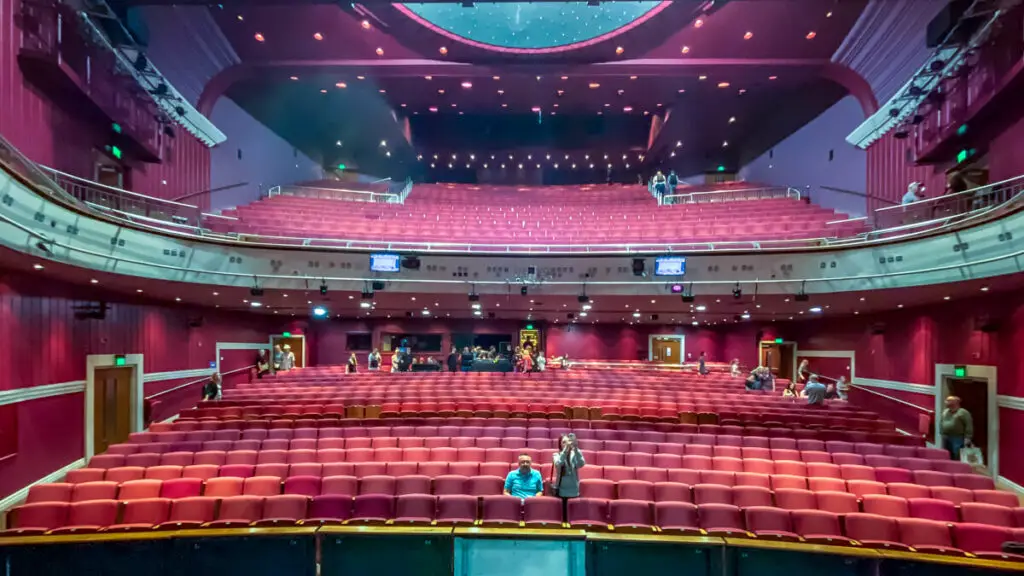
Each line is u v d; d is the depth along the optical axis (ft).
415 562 14.73
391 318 72.84
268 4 33.24
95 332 34.86
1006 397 31.81
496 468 24.47
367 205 67.97
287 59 52.75
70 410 32.04
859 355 53.06
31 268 26.78
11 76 27.91
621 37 49.75
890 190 46.96
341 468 23.98
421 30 49.42
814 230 49.44
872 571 13.82
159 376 43.24
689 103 64.08
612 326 75.61
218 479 21.50
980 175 35.37
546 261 43.83
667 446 28.22
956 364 37.27
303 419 34.17
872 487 23.17
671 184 73.41
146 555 14.49
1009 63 29.37
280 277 40.22
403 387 44.80
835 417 35.17
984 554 15.71
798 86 57.21
